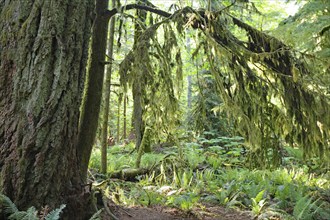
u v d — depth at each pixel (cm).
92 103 393
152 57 423
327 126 423
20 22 286
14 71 282
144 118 486
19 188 272
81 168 375
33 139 276
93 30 401
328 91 467
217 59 424
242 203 498
